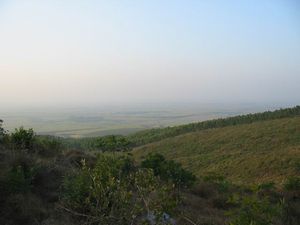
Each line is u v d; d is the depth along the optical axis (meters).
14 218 7.92
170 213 6.48
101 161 7.35
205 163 64.12
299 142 68.00
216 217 12.15
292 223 12.81
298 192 17.75
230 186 19.58
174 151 77.75
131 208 6.21
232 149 71.19
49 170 10.85
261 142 72.25
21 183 8.77
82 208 7.55
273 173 49.78
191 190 16.92
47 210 8.60
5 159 10.62
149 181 6.33
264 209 8.10
